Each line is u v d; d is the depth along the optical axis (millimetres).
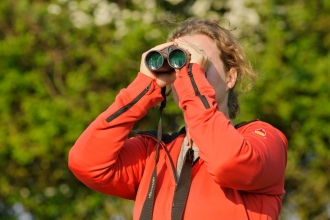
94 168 8094
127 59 22281
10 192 23750
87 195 23766
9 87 22703
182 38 8367
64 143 22406
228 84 8359
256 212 7617
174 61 7863
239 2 23031
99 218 23969
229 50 8320
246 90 8758
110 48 22422
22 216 24891
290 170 22891
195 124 7410
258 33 22891
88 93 22516
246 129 8008
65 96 22703
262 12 22656
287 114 21703
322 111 22062
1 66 22844
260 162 7363
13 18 23312
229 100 8523
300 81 22000
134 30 22125
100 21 23062
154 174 7879
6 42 22734
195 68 7793
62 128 22250
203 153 7336
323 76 22047
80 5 23172
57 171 23688
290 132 22922
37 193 23828
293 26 22844
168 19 10297
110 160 8094
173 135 8383
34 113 22328
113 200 23828
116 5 23562
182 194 7605
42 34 22906
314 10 22875
